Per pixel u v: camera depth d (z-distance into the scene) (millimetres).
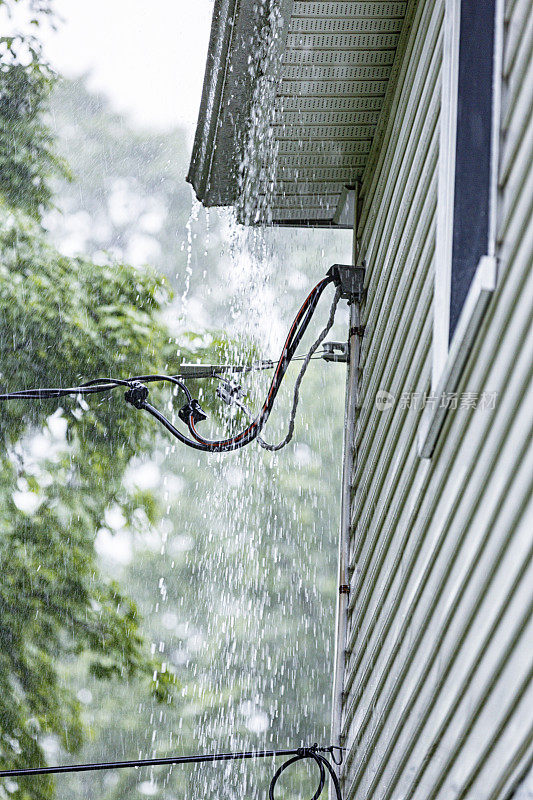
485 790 2619
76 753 11703
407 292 4117
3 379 12328
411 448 3768
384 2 4738
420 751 3207
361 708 4215
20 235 12914
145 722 14805
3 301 12445
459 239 3086
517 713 2430
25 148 13727
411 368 3906
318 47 4969
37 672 11609
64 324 12633
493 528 2652
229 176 5785
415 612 3393
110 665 11922
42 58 14828
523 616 2412
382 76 5129
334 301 5273
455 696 2883
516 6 2740
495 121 2754
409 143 4387
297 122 5387
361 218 5547
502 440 2615
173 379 5750
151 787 14625
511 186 2656
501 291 2664
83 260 13195
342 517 4910
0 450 12133
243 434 5469
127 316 12914
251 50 4988
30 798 11289
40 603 11805
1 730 11297
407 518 3703
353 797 4215
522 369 2492
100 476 12438
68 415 12414
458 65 3291
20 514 12000
